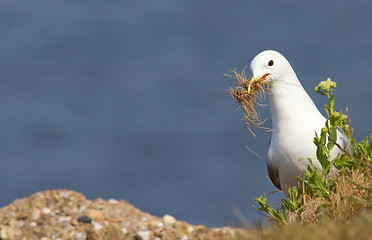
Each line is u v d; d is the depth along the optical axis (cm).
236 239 550
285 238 496
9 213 881
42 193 956
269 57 730
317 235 480
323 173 655
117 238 805
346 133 664
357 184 605
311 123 721
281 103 731
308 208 622
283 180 752
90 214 887
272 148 748
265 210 645
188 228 844
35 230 821
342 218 564
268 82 733
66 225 834
